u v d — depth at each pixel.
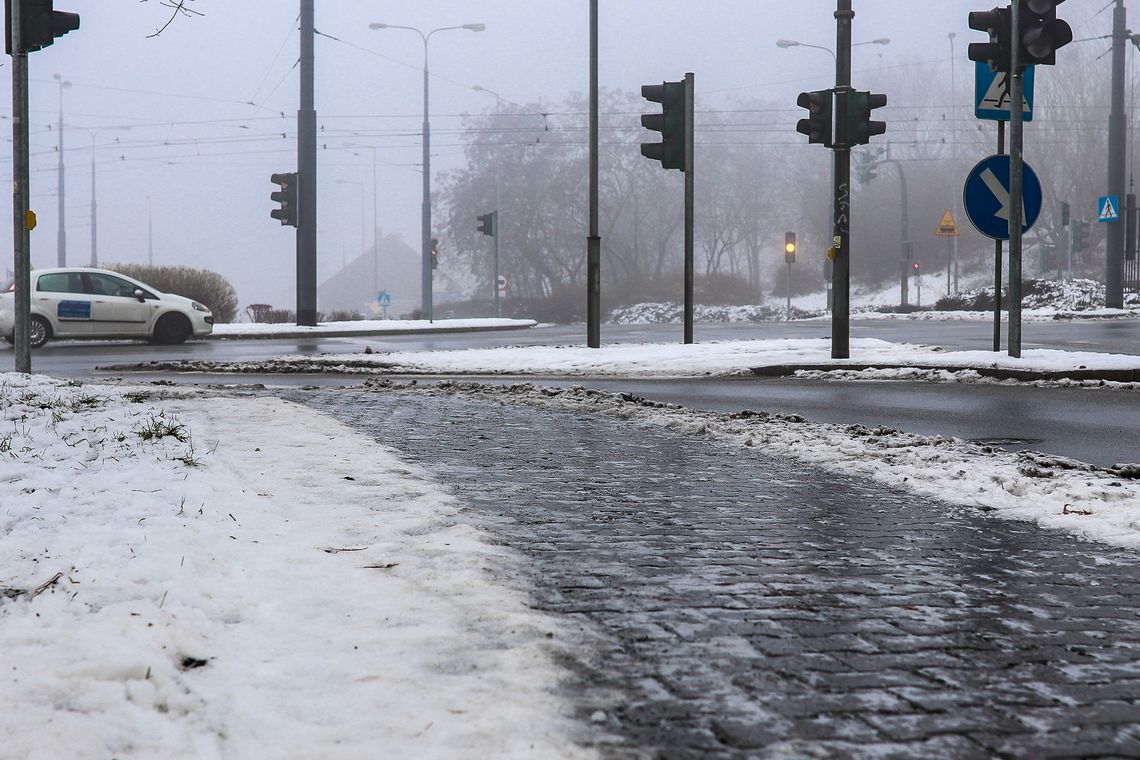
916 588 5.44
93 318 29.78
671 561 5.92
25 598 4.80
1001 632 4.74
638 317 70.69
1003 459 9.04
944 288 75.06
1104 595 5.36
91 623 4.47
